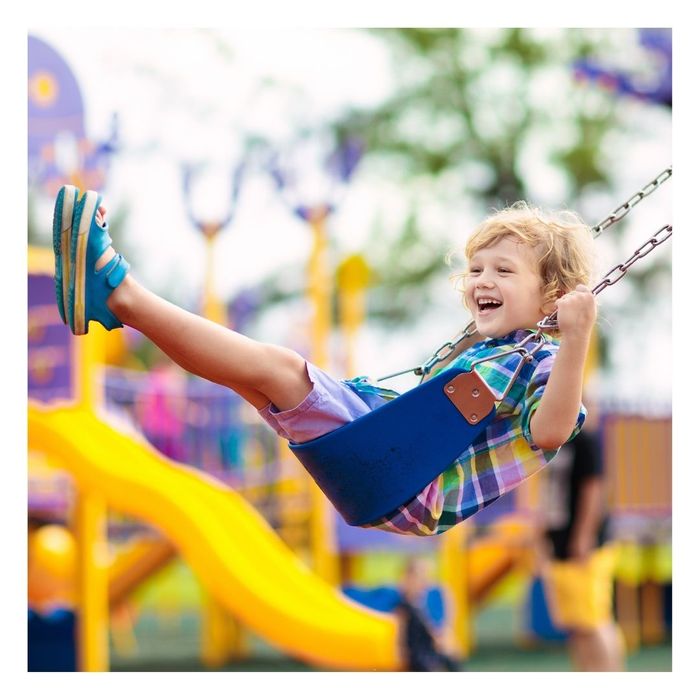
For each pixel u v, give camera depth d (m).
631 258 2.47
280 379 2.47
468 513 2.56
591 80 11.12
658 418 8.13
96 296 2.33
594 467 6.27
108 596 7.69
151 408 7.32
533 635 9.06
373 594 7.23
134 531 7.58
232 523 6.11
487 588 8.73
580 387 2.41
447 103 12.77
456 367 2.53
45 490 7.97
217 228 7.51
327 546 7.14
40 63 6.45
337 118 12.48
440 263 12.91
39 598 8.16
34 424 6.04
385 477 2.49
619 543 8.77
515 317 2.62
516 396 2.58
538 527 6.79
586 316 2.41
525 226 2.67
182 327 2.39
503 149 12.79
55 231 2.31
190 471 6.21
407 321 13.05
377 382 2.82
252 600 5.93
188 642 9.48
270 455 7.43
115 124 7.12
